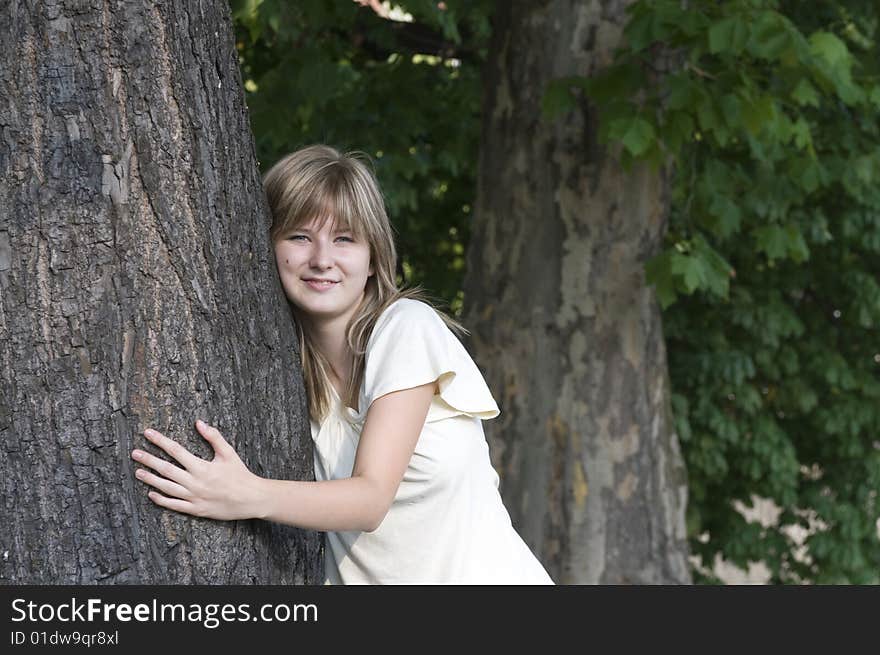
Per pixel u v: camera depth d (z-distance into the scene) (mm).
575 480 5609
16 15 1952
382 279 2557
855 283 8961
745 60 5188
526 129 5543
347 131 7246
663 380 5801
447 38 7383
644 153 4816
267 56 7258
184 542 2066
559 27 5426
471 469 2615
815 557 9836
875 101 5648
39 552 1980
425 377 2430
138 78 2012
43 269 1970
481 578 2588
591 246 5531
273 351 2283
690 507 9258
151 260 2027
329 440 2574
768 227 6238
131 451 2014
